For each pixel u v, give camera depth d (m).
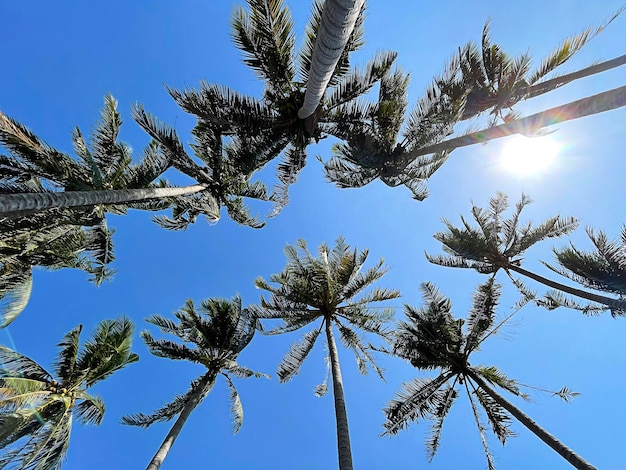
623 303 12.51
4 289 15.73
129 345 16.84
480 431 15.31
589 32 8.75
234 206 15.05
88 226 15.02
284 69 10.72
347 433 9.72
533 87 9.89
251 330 18.66
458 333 15.77
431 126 10.24
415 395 15.44
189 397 16.95
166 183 15.24
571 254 14.64
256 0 9.78
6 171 12.88
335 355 14.02
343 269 16.50
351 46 10.59
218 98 10.68
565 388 14.19
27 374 14.91
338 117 11.38
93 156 12.33
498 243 16.59
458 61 10.08
